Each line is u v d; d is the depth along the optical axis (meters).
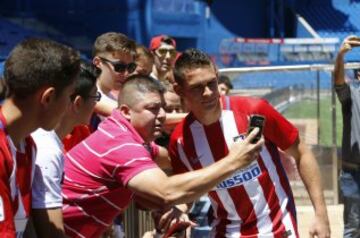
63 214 3.00
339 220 7.54
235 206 3.48
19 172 2.28
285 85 9.39
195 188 2.69
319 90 8.48
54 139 2.63
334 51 18.66
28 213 2.35
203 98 3.28
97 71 3.06
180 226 3.23
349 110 5.84
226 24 20.83
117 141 2.91
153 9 19.92
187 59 3.29
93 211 3.03
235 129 3.40
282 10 21.02
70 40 20.00
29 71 2.19
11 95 2.23
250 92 9.61
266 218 3.48
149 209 3.19
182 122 3.50
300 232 7.05
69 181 2.99
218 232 3.59
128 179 2.82
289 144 3.52
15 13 20.41
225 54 18.94
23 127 2.24
